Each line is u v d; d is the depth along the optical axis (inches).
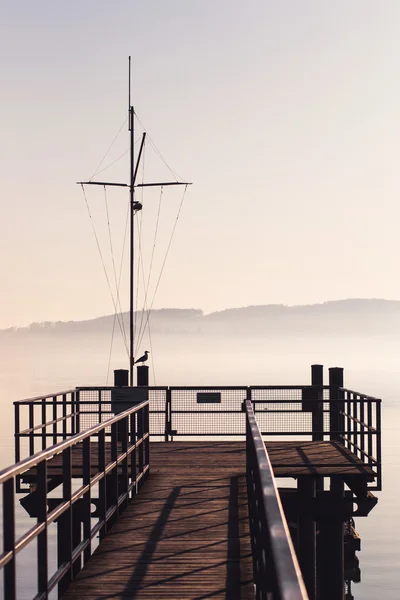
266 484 185.6
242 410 760.3
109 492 546.9
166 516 443.2
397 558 2361.0
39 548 263.4
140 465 554.3
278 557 118.3
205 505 475.8
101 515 391.5
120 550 366.0
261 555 252.7
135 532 403.5
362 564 2297.0
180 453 707.4
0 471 211.0
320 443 733.9
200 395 764.6
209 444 767.1
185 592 298.8
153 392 802.8
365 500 592.1
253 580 315.0
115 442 433.1
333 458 633.0
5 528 215.3
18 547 221.1
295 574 110.0
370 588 2004.2
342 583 594.2
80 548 327.9
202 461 660.1
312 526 657.0
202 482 559.5
